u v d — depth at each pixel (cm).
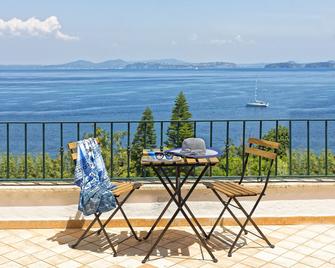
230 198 475
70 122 597
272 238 500
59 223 533
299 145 4075
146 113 3028
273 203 579
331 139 4438
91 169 474
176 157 479
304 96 10781
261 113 7694
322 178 614
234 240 495
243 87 14412
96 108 8412
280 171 880
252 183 588
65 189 557
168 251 465
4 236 505
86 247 476
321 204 581
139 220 538
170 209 569
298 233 515
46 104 9000
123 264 432
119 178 607
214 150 494
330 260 440
